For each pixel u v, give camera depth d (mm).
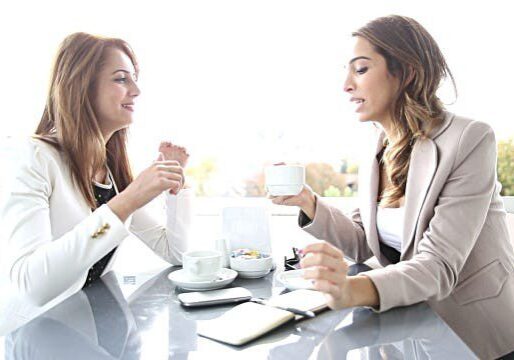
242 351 646
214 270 968
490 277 1051
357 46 1128
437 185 1002
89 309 840
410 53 1083
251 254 1153
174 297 917
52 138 1154
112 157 1316
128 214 940
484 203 974
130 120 1206
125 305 865
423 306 833
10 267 916
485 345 1043
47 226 994
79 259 881
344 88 1171
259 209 1272
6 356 629
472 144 996
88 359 620
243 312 771
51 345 668
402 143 1133
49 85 1157
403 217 1064
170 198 1273
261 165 2070
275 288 992
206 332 702
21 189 1001
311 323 754
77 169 1130
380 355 626
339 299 750
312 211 1249
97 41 1141
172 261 1267
